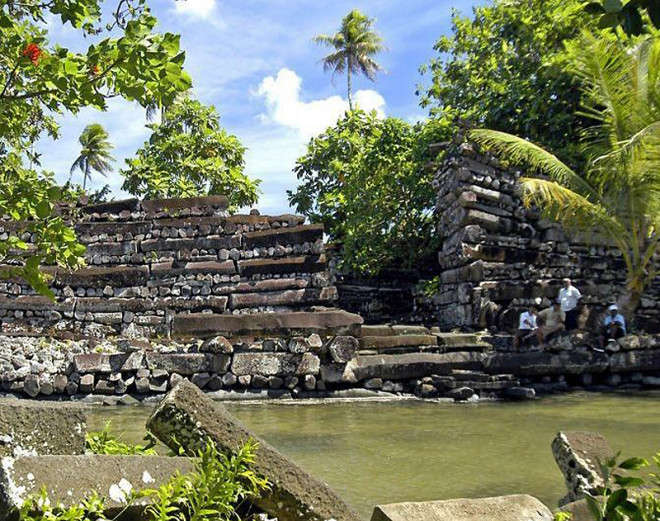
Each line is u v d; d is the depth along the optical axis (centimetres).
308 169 2498
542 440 817
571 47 1645
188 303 1573
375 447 788
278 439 845
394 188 2094
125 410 1127
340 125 2550
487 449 769
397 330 1412
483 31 2094
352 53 4606
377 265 2098
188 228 1636
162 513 235
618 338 1401
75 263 482
